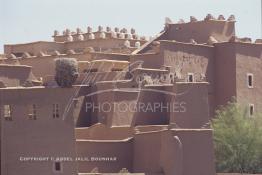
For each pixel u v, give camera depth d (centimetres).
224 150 8906
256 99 9744
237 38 9806
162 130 8056
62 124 7688
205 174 8044
